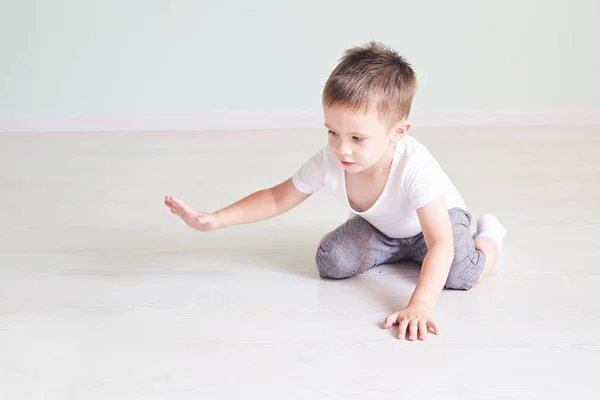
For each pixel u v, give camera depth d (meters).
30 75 2.96
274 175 2.41
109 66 2.95
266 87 2.98
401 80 1.44
